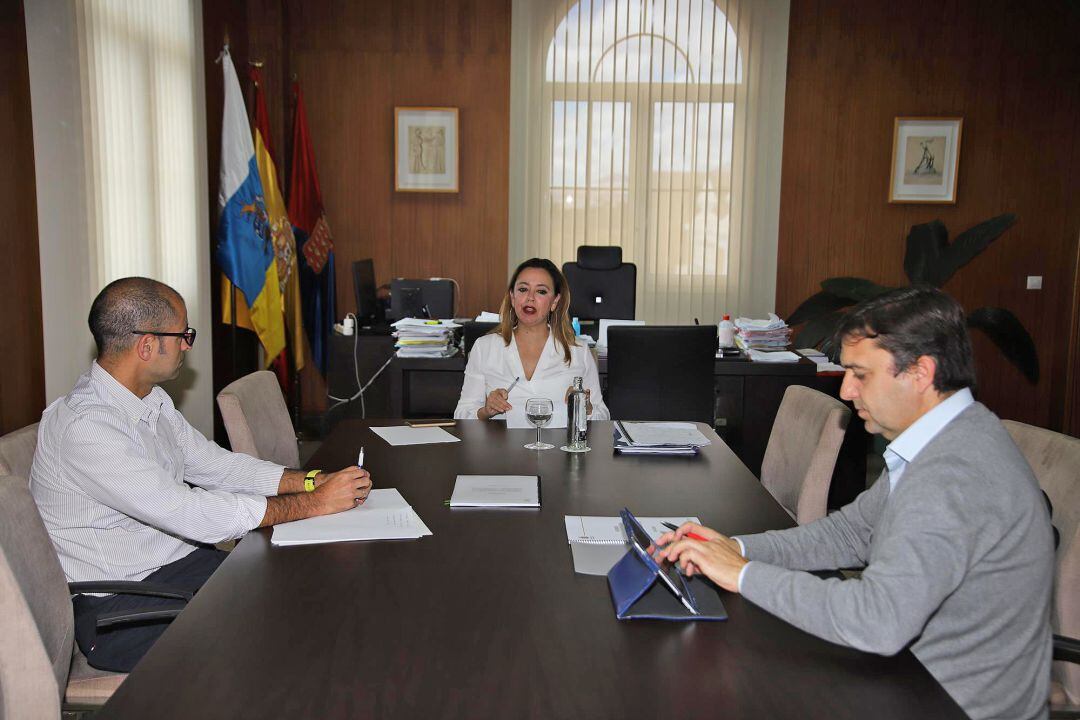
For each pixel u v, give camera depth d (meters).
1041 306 6.28
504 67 6.16
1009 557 1.21
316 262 5.79
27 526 1.51
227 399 2.47
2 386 3.18
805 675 1.16
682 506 1.93
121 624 1.79
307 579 1.48
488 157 6.24
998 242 6.24
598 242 6.32
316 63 6.12
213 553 2.11
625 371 3.79
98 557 1.92
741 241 6.30
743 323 4.55
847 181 6.23
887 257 6.28
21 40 3.27
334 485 1.85
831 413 2.37
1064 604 1.64
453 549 1.63
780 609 1.26
